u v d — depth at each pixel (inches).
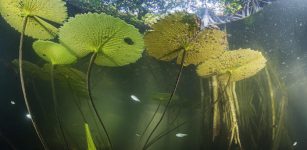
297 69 109.0
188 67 107.2
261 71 105.7
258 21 114.0
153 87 107.0
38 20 42.8
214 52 47.2
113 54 44.6
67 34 41.6
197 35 43.7
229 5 152.5
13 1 39.6
